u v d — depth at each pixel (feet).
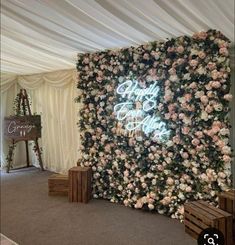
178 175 11.75
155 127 12.22
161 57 11.91
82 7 9.47
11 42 13.55
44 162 20.93
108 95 13.85
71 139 18.75
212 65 10.48
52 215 12.26
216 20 9.72
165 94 11.76
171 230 10.62
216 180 10.76
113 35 11.71
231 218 9.13
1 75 20.43
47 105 20.10
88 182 13.96
